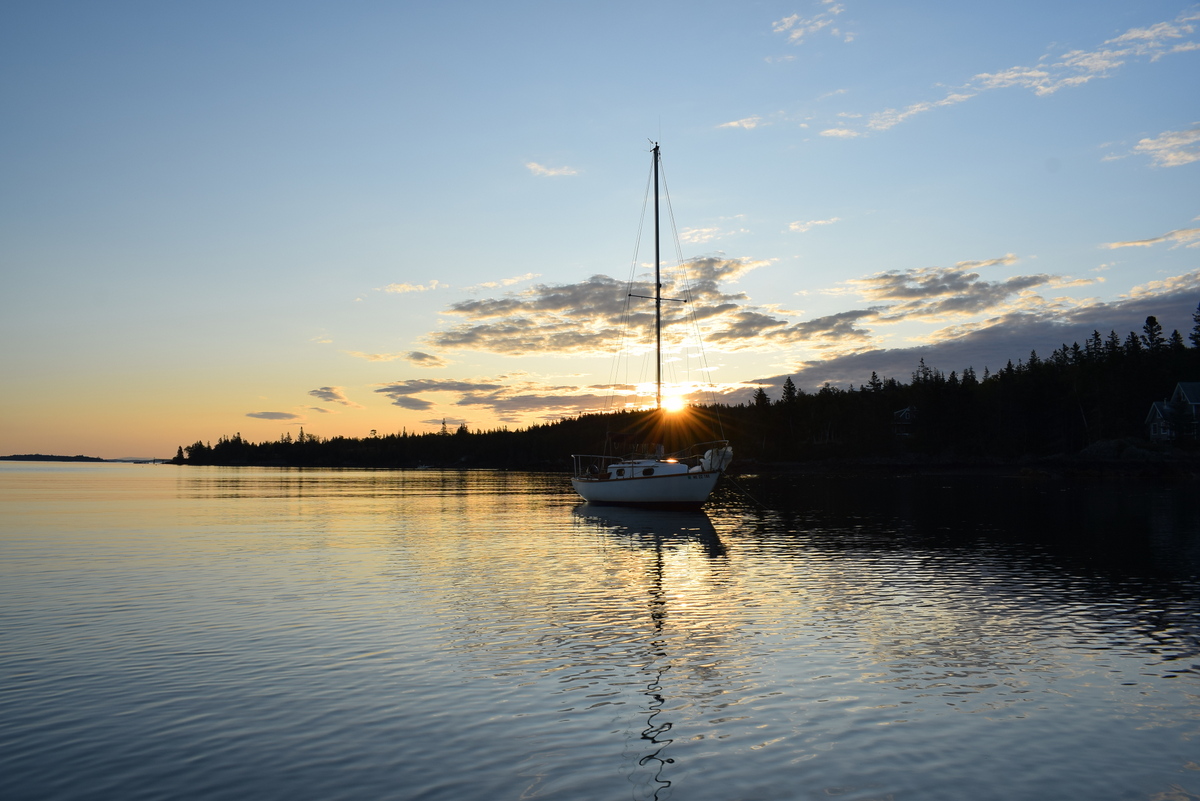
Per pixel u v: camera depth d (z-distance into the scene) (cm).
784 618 1744
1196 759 953
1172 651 1455
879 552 2858
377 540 3381
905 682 1265
